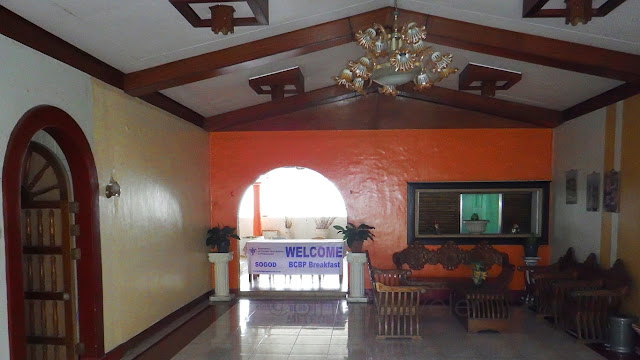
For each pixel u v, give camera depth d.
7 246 3.06
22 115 3.24
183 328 5.70
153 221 5.39
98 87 4.27
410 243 7.36
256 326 5.79
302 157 7.54
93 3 3.13
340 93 7.15
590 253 5.76
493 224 7.40
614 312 5.06
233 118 7.22
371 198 7.46
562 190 6.73
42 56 3.48
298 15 4.08
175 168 6.11
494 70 5.23
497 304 5.61
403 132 7.42
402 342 5.15
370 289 7.39
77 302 4.13
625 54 4.23
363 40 3.36
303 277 8.87
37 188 4.17
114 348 4.48
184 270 6.39
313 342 5.16
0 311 2.99
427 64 4.00
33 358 4.11
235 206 7.62
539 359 4.59
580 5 3.22
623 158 5.07
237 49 4.52
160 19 3.55
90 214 4.12
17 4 3.03
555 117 6.77
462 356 4.70
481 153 7.30
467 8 3.96
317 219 11.82
